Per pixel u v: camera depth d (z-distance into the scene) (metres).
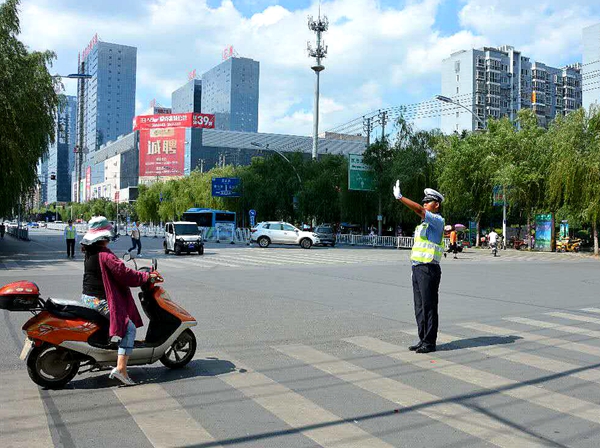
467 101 109.06
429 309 6.79
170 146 144.50
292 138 146.62
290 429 4.23
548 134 37.00
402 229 50.12
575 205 33.22
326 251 33.75
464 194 39.81
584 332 8.28
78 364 5.29
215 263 22.25
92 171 199.12
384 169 43.91
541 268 22.48
